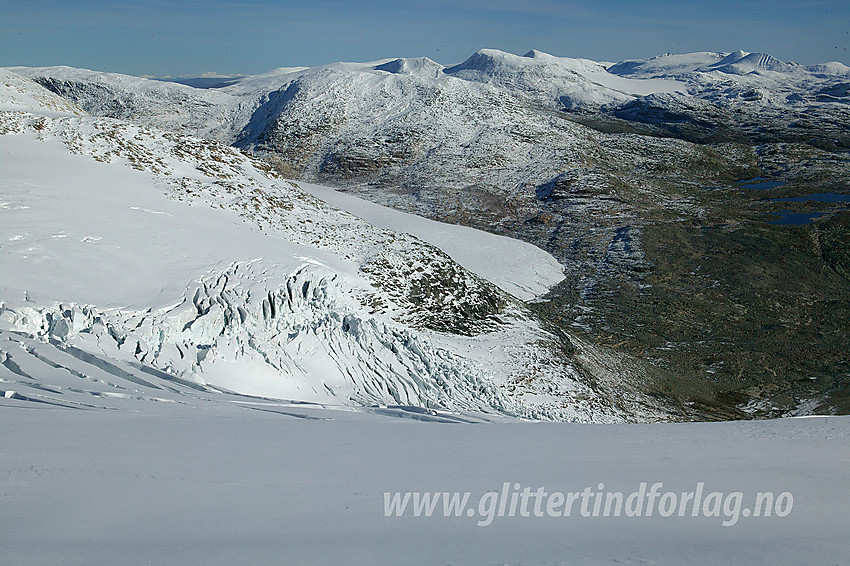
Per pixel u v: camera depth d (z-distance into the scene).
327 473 6.90
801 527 5.62
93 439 7.64
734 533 5.38
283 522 5.18
